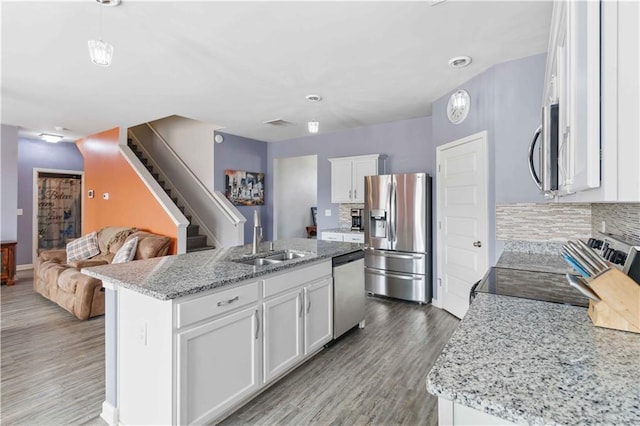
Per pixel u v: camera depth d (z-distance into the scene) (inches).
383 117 189.8
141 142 283.4
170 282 72.2
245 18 88.4
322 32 96.2
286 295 93.9
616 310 41.8
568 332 41.3
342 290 121.5
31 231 254.7
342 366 103.7
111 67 119.2
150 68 120.3
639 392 27.5
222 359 74.7
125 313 75.2
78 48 104.6
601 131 26.0
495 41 101.7
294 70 123.0
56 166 265.7
